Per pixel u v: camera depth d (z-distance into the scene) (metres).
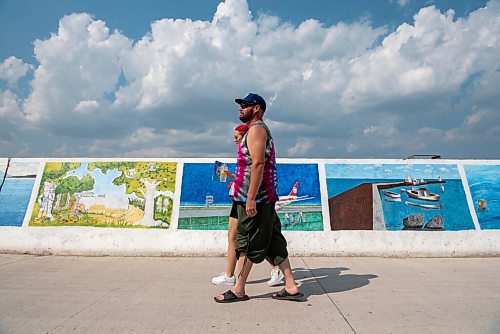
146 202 5.71
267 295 3.56
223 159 6.03
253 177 3.23
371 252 5.36
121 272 4.38
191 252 5.30
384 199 5.76
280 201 5.70
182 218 5.58
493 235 5.54
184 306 3.21
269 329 2.73
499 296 3.52
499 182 5.96
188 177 5.89
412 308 3.18
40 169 6.06
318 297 3.49
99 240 5.39
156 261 4.99
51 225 5.56
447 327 2.78
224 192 5.75
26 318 2.92
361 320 2.91
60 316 2.96
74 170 6.02
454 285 3.89
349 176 5.92
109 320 2.88
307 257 5.29
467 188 5.90
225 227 5.50
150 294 3.53
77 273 4.32
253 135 3.32
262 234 3.34
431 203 5.75
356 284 3.93
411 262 5.02
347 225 5.58
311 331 2.70
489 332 2.69
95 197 5.77
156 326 2.77
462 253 5.38
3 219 5.66
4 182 5.98
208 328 2.74
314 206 5.68
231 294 3.34
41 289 3.67
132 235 5.42
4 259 5.04
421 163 6.08
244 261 3.40
